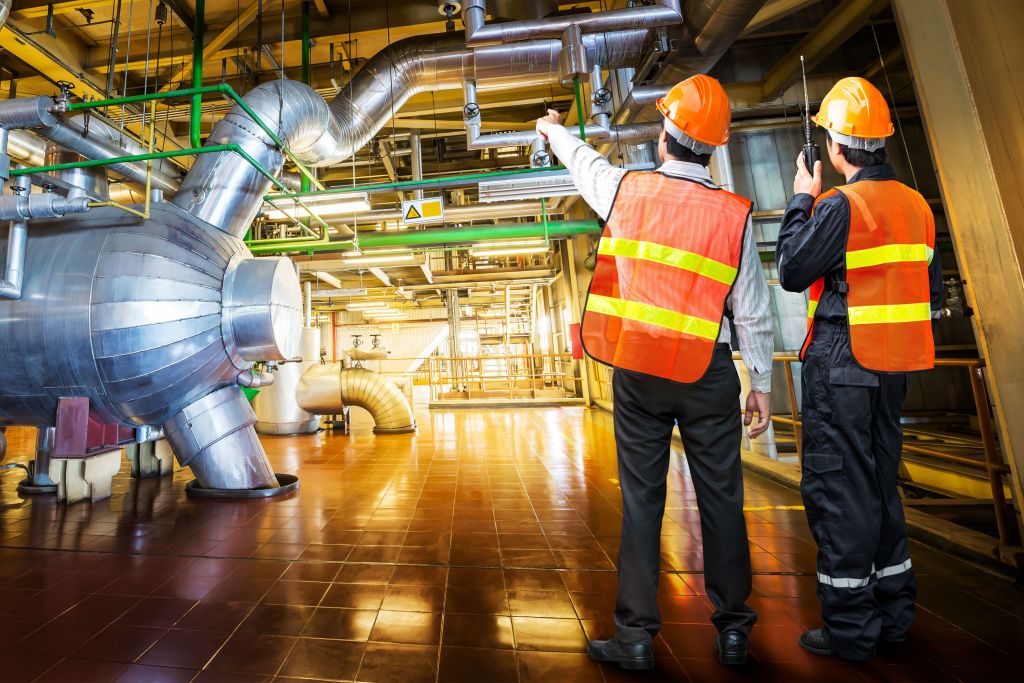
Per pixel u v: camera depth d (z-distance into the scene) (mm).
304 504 3195
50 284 2918
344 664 1419
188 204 3383
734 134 6309
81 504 3295
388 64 3902
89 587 1973
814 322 1407
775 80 5852
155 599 1855
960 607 1646
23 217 2746
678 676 1320
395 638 1556
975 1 1912
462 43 3787
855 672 1311
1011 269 1823
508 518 2811
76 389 2984
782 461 4105
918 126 6230
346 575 2059
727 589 1333
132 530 2715
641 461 1338
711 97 1275
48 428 3650
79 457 2980
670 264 1245
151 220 3158
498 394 12281
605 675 1339
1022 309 1795
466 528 2646
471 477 3875
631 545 1338
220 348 3293
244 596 1873
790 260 1354
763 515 2766
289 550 2365
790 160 6219
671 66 3557
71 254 2986
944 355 6230
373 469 4262
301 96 3648
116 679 1352
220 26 5258
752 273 1220
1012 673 1282
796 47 5293
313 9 5207
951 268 6203
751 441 4250
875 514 1305
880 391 1313
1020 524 1842
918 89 2148
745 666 1354
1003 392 1868
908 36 2172
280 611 1749
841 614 1339
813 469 1380
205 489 3471
